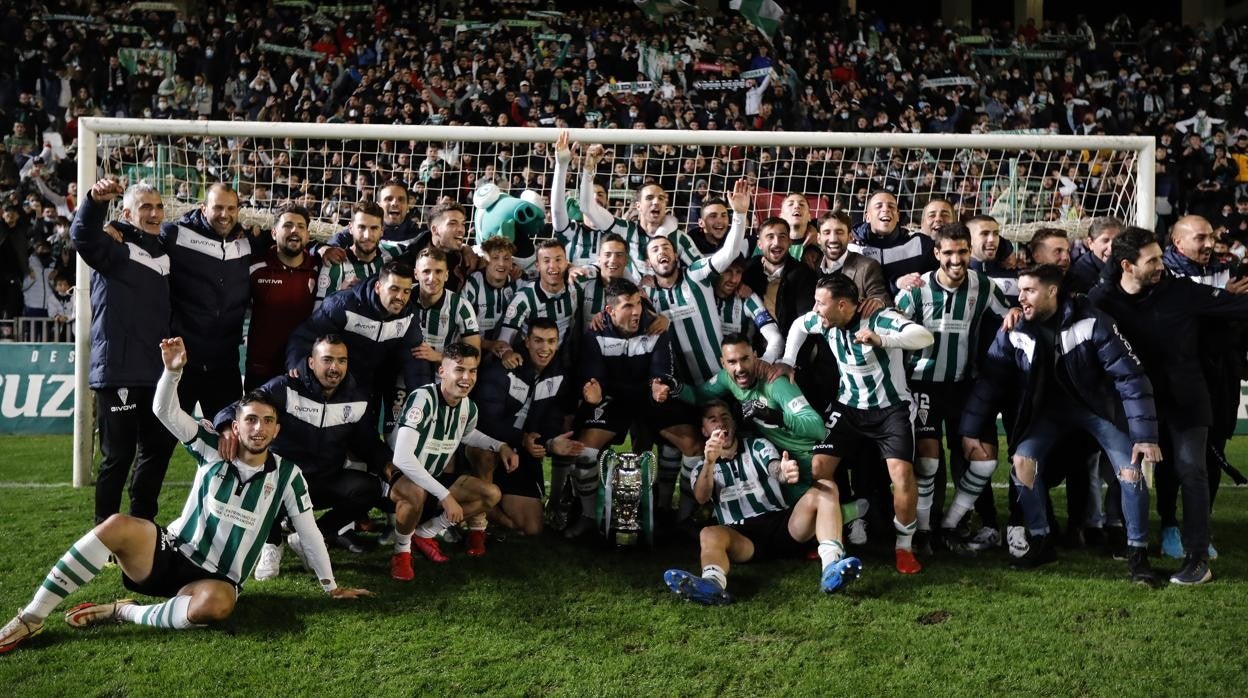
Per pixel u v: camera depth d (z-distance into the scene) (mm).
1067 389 4266
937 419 4664
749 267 5188
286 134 5785
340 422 4250
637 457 4574
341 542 4633
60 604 3842
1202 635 3584
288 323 4781
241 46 13992
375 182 7332
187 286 4547
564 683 3221
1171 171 12852
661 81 13961
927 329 4602
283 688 3166
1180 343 4219
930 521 4840
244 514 3654
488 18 15633
